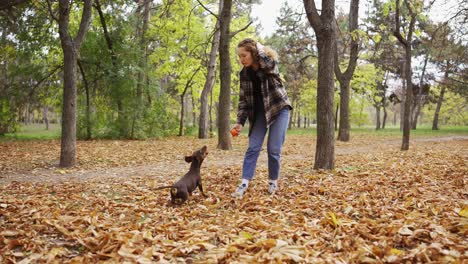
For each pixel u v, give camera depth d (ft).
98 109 72.08
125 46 67.41
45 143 61.00
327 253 9.20
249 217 12.78
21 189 20.80
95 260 9.28
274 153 16.78
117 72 66.95
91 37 65.98
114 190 20.04
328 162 24.36
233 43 77.77
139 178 25.08
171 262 9.05
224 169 27.37
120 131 72.43
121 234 10.74
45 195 18.54
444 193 16.07
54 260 9.15
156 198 16.93
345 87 65.46
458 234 10.11
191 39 75.00
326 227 11.50
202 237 10.64
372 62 94.79
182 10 73.56
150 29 73.61
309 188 18.15
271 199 15.66
